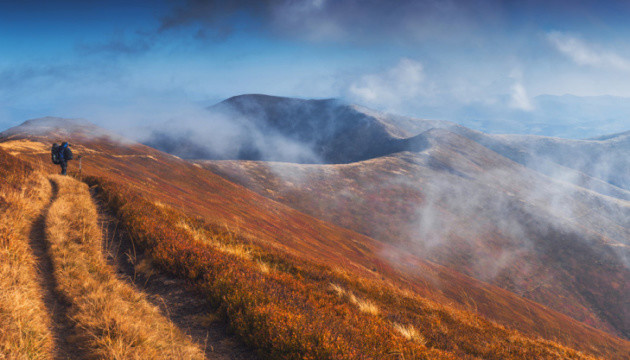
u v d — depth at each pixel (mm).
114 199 11773
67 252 5637
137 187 24406
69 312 4000
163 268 6445
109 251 7086
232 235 13805
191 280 6113
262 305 4836
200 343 4172
